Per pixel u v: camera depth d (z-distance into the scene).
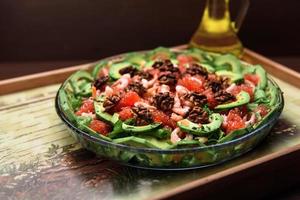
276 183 0.70
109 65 0.85
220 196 0.65
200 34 0.96
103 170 0.68
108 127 0.69
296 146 0.70
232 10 1.06
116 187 0.65
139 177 0.66
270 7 1.06
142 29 1.08
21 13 1.04
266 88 0.79
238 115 0.71
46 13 1.05
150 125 0.67
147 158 0.65
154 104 0.71
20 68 1.05
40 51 1.08
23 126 0.77
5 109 0.81
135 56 0.88
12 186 0.65
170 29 1.08
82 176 0.67
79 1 1.04
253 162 0.66
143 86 0.76
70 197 0.64
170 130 0.68
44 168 0.69
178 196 0.62
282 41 1.09
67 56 1.09
